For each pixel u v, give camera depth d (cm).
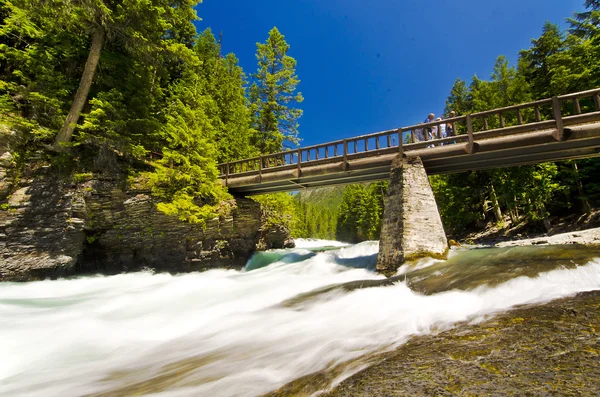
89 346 593
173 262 1600
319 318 602
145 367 479
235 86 2914
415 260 998
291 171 1611
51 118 1398
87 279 1320
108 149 1502
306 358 397
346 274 1212
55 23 1420
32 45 1473
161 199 1568
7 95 1334
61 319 767
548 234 1936
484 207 2769
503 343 314
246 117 2916
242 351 482
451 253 1084
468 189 2505
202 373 407
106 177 1435
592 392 204
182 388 364
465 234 2883
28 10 1384
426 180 1156
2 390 423
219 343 550
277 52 3127
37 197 1247
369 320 527
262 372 375
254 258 2038
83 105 1438
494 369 259
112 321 745
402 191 1093
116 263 1449
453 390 232
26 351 565
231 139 2578
